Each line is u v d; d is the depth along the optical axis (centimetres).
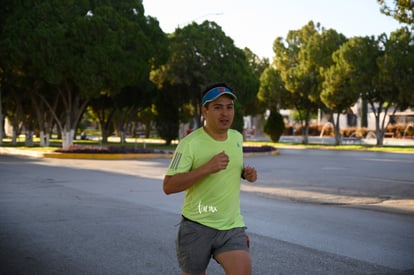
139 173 1703
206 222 356
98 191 1239
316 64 4356
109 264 605
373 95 3972
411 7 1594
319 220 891
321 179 1581
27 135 3759
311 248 684
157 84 4109
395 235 775
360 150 3625
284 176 1669
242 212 966
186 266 363
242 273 342
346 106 4134
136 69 2881
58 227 807
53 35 2692
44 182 1420
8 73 3189
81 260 622
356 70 3869
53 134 8412
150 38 3139
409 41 3712
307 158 2686
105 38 2748
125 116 5891
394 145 4197
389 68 3669
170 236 749
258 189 1323
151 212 948
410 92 3678
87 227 809
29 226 814
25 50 2769
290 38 4697
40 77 2988
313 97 4378
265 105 5481
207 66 3725
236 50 3866
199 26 3831
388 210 1015
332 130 7156
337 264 609
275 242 716
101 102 4534
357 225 850
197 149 352
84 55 2738
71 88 3112
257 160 2508
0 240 721
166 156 2603
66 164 2078
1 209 971
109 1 2959
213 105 353
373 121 7444
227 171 356
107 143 4516
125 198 1125
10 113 5866
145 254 650
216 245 356
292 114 9294
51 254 648
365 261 624
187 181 337
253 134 7831
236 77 3747
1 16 3008
